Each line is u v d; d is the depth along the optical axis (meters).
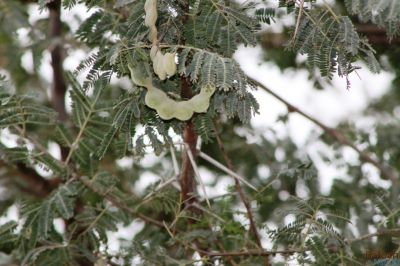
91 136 6.17
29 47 8.10
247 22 4.77
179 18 4.75
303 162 6.67
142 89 4.86
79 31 6.25
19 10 7.54
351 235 6.48
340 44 4.75
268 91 7.49
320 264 5.74
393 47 7.62
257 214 7.15
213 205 6.92
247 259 6.17
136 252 6.42
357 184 7.89
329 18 4.79
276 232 5.83
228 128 8.41
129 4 5.27
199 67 4.36
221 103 4.85
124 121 4.99
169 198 6.50
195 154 6.11
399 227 6.27
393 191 6.77
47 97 8.84
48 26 8.08
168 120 5.03
